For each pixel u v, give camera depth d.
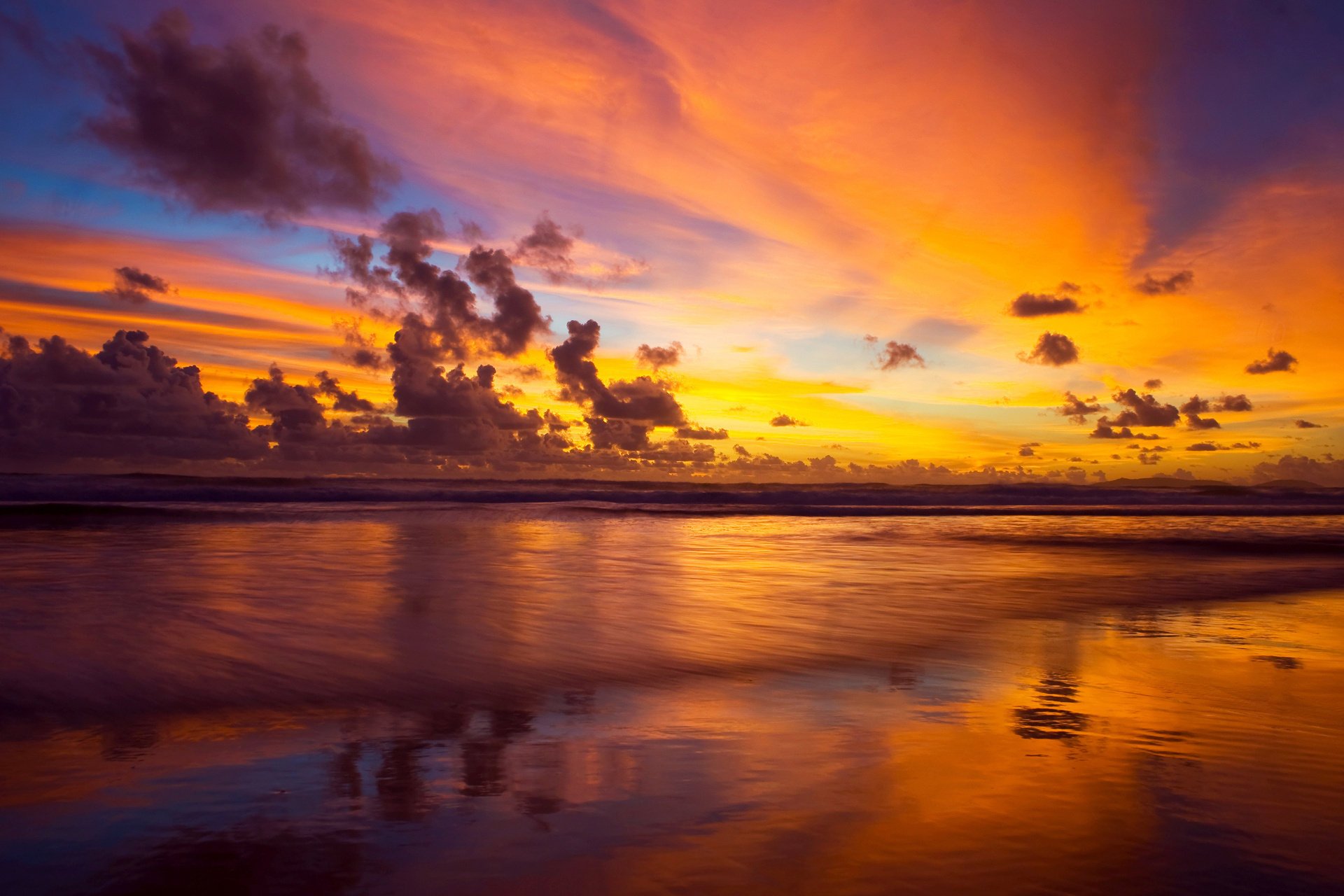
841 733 4.82
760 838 3.33
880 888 2.90
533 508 32.12
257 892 2.88
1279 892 2.90
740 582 11.79
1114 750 4.49
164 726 4.91
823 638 7.82
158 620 8.12
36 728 4.84
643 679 6.19
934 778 4.03
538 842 3.29
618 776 4.07
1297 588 11.78
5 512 23.98
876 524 26.28
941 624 8.61
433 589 10.44
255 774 4.09
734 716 5.19
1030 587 11.54
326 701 5.50
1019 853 3.20
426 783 3.96
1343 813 3.61
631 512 30.67
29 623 7.91
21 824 3.45
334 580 11.18
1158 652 7.26
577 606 9.44
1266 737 4.76
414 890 2.90
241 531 19.44
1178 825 3.48
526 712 5.28
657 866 3.08
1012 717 5.18
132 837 3.32
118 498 32.81
